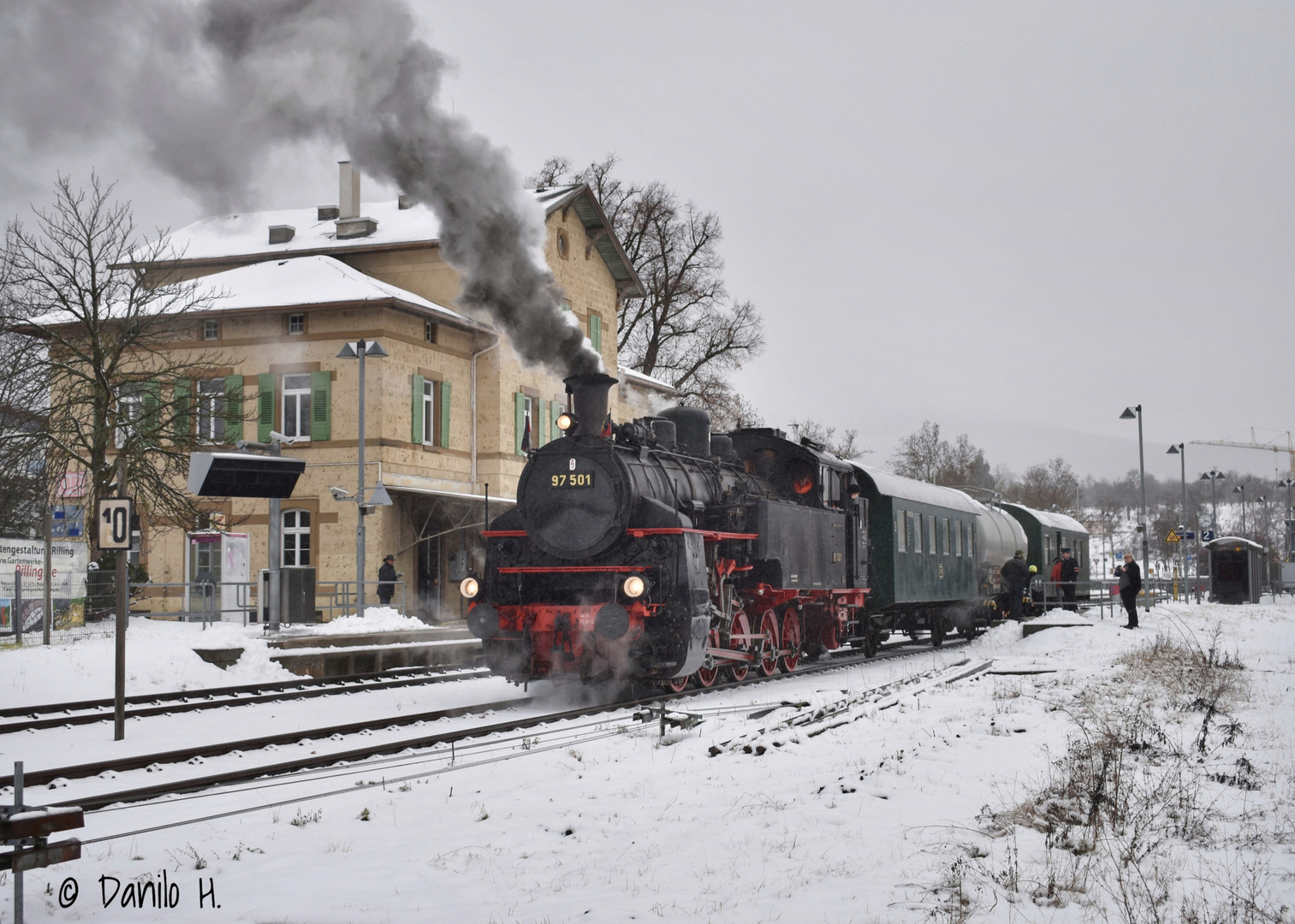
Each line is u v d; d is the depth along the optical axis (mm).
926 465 79625
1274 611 38625
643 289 37875
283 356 28453
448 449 30312
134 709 13984
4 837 5336
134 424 24750
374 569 27453
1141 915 5875
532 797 8781
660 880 6488
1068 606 32469
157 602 28531
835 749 10773
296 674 18984
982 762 10039
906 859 6898
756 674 18188
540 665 14961
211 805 8781
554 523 15086
